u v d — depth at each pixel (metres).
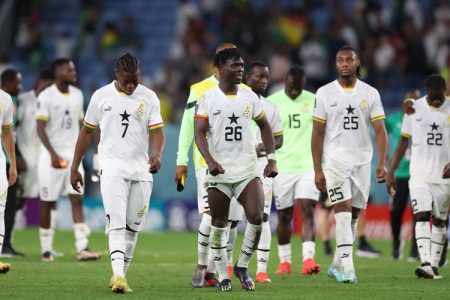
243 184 30.64
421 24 86.56
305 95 40.88
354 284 34.56
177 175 33.22
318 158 35.03
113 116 30.94
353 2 90.94
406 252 55.75
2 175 34.56
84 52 92.88
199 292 31.14
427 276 37.41
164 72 85.56
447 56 80.62
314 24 86.62
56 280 35.12
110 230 30.61
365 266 44.66
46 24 97.62
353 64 34.66
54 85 45.66
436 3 87.06
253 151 30.73
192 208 70.00
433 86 37.44
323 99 34.84
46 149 44.75
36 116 44.94
